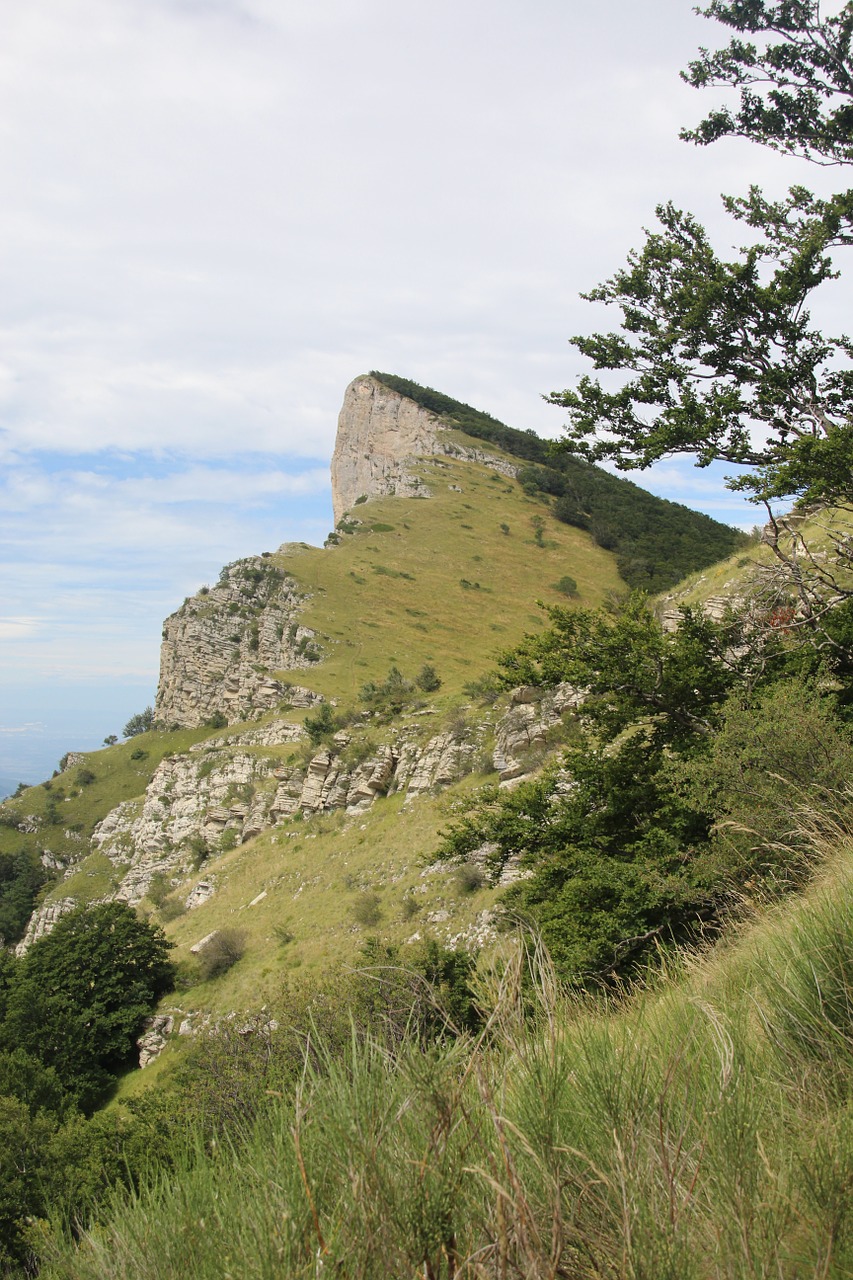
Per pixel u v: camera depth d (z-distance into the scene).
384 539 127.75
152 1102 12.24
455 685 74.06
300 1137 2.29
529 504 145.00
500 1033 2.58
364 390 189.12
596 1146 2.49
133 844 83.00
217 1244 2.25
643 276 17.89
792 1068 3.11
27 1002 36.06
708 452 17.20
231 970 41.06
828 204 16.91
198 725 107.25
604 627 19.45
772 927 5.02
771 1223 2.16
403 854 43.28
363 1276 1.96
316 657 96.00
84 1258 2.46
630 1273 1.97
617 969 12.48
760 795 10.13
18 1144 11.40
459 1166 2.15
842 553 17.78
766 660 18.22
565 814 18.62
